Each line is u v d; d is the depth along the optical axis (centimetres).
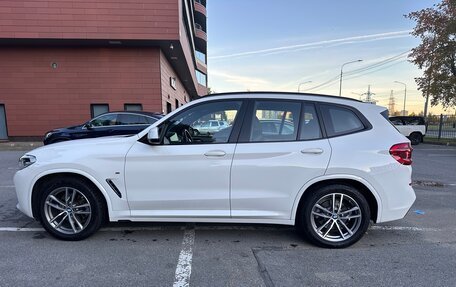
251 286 324
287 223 414
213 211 412
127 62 1770
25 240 430
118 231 465
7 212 546
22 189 425
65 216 425
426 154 1484
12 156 1241
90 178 411
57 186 418
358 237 411
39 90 1730
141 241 431
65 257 381
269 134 411
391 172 404
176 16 1644
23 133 1744
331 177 400
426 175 929
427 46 2225
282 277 341
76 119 1759
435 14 2147
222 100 424
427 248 416
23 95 1727
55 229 425
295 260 380
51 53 1722
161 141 412
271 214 410
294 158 400
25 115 1736
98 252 396
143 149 411
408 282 332
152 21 1638
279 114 416
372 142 407
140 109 1798
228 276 342
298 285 326
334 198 409
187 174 406
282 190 405
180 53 1981
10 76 1714
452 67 2130
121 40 1644
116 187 413
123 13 1622
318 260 380
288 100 421
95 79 1756
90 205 420
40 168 416
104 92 1766
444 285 327
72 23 1603
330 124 414
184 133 418
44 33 1593
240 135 411
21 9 1573
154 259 379
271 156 401
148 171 408
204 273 348
